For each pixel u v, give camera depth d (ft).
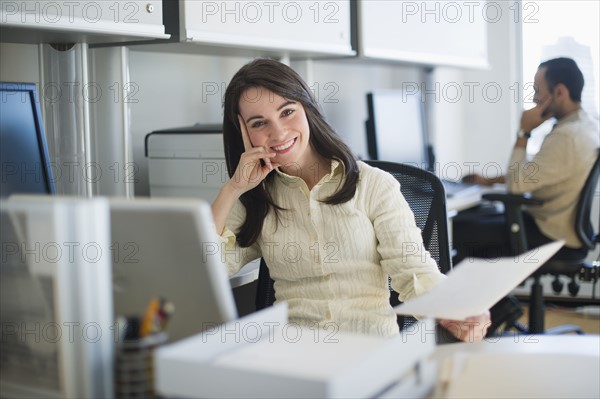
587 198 10.98
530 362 4.00
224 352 3.26
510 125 15.99
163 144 8.30
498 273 4.28
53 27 5.68
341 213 5.80
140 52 9.15
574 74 11.58
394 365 3.25
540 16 15.43
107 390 3.44
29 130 5.22
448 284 4.11
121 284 3.88
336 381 2.82
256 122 5.83
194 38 7.01
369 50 10.18
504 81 15.98
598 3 14.80
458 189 12.25
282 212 5.99
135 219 3.67
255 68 5.86
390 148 12.10
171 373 3.05
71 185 6.97
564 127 11.18
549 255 4.66
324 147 5.89
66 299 3.37
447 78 15.93
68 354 3.39
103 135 7.47
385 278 5.98
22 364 3.59
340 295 5.86
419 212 6.41
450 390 3.61
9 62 7.31
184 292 3.78
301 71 10.21
